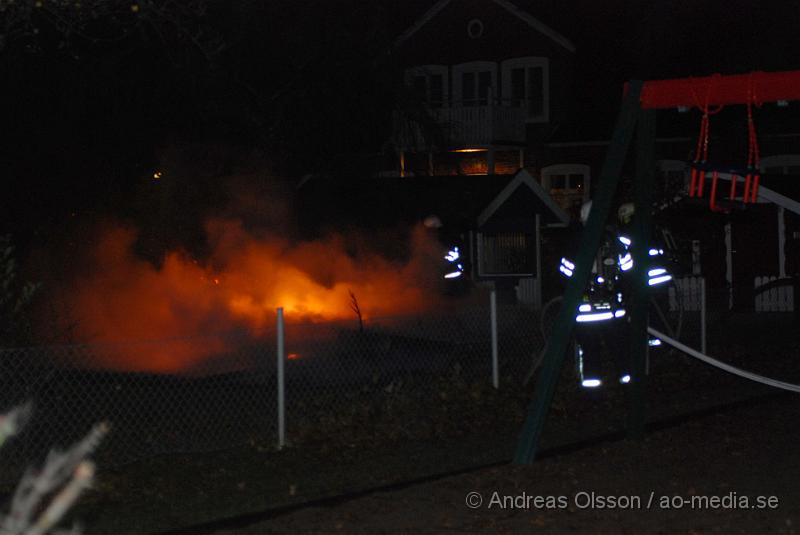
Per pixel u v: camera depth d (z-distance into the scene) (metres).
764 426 10.64
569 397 12.53
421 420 11.18
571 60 32.34
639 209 9.91
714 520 7.20
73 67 15.95
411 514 7.52
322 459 9.73
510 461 9.41
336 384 12.91
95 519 7.72
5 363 10.16
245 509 7.95
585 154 31.34
